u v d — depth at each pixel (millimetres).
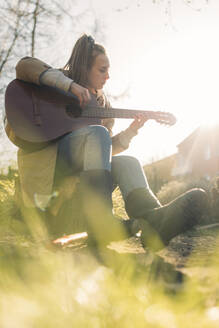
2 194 3188
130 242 2158
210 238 2527
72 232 2080
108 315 739
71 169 2070
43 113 2229
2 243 1778
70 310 789
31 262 1313
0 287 966
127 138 2543
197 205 1615
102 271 1200
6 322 708
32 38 8406
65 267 1253
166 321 712
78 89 2096
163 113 2605
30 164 2119
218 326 700
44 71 2158
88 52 2418
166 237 1673
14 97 2230
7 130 2236
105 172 1852
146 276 1151
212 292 920
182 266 1300
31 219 2172
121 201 4191
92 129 1956
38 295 899
